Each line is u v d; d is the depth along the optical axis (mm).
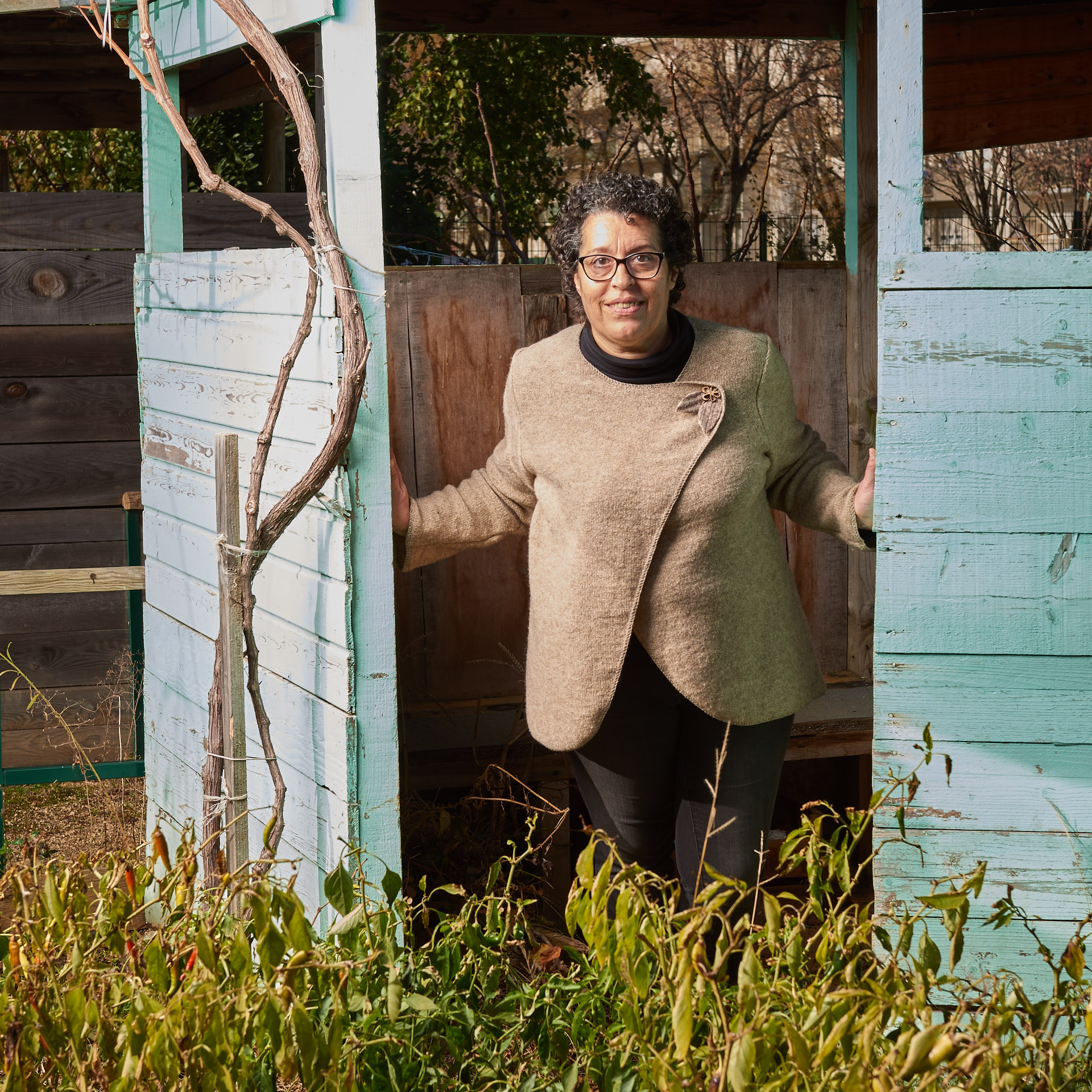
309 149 2311
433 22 4090
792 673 2416
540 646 2412
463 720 3598
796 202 13227
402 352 3650
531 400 2389
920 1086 1564
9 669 4031
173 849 3350
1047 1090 1783
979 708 2297
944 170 10422
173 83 3400
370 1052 1916
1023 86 4168
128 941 1929
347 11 2324
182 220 3510
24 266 3824
